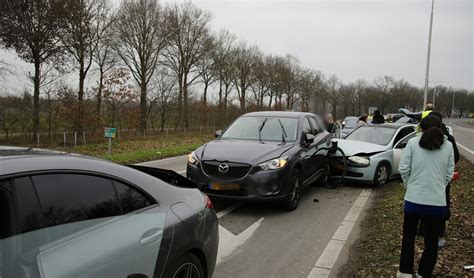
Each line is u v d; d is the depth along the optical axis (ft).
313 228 19.16
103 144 68.74
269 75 179.32
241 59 155.12
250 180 20.02
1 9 68.08
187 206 10.46
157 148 61.67
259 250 16.19
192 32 117.80
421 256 14.15
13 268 6.56
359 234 18.38
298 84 207.21
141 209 9.12
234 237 17.69
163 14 108.58
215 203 23.45
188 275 10.17
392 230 18.16
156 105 110.32
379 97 288.71
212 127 126.41
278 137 24.26
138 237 8.61
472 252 15.55
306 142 24.34
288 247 16.58
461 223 18.76
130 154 47.85
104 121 75.82
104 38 85.05
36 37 70.95
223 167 20.31
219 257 15.35
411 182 13.05
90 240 7.75
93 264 7.54
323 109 41.88
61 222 7.45
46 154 8.17
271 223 19.86
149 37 102.73
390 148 30.71
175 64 116.98
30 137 72.49
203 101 126.21
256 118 26.32
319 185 29.17
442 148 12.71
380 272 13.93
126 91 77.10
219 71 134.72
